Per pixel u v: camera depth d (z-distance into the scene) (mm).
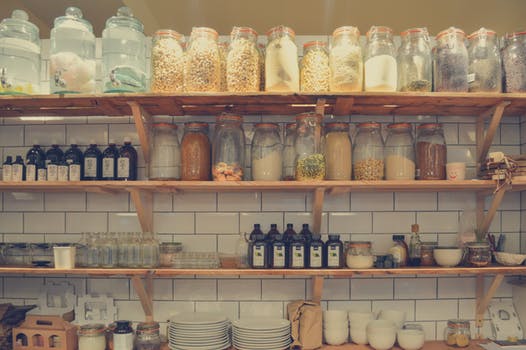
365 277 2561
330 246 2295
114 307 2533
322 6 3443
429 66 2301
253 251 2271
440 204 2592
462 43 2273
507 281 2594
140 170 2590
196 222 2580
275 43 2215
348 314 2469
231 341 2414
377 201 2588
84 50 2348
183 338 2256
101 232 2588
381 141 2391
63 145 2625
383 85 2186
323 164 2244
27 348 2299
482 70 2258
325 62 2270
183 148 2357
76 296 2555
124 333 2268
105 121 2621
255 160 2328
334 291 2559
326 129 2398
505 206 2617
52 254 2492
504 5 3430
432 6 3445
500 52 2365
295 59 2229
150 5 3400
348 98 2197
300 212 2574
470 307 2564
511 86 2256
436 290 2564
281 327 2270
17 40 2344
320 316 2303
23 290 2596
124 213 2600
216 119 2352
